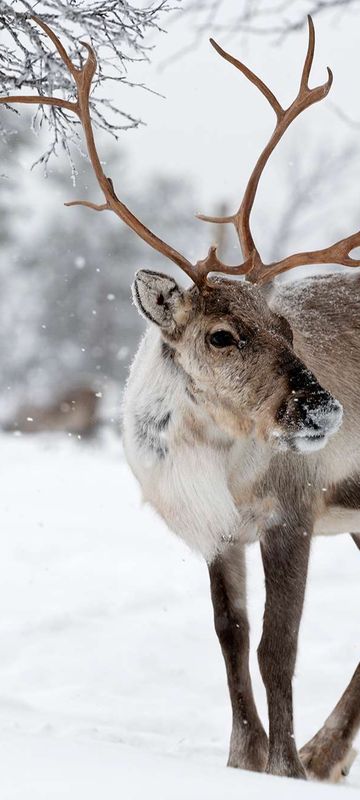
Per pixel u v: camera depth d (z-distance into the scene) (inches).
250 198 371.9
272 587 361.7
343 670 478.9
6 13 365.1
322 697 452.4
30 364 2214.6
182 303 347.6
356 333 395.9
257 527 369.4
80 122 403.2
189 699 452.8
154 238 352.8
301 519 367.2
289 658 353.1
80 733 372.5
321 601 582.6
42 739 262.1
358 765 386.9
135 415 369.7
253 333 338.6
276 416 330.6
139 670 486.3
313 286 406.0
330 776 361.4
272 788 222.8
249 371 335.9
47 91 390.9
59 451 1425.9
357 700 372.2
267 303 354.3
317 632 531.8
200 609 575.2
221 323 340.2
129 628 541.0
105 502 914.7
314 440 328.5
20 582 636.7
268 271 363.3
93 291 2256.4
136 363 386.6
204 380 345.7
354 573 641.6
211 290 348.2
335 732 368.5
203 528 364.5
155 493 373.7
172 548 726.5
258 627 555.5
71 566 671.1
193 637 528.7
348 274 414.6
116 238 2283.5
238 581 376.5
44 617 552.1
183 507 365.4
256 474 362.3
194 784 221.5
